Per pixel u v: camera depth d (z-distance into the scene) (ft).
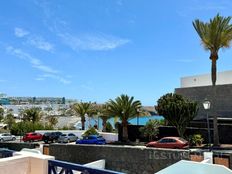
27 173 22.34
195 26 106.22
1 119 263.29
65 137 143.64
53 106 581.12
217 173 23.27
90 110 199.00
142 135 130.21
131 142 128.26
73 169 19.95
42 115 268.21
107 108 137.80
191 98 137.49
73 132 162.61
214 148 95.55
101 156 53.72
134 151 49.96
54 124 242.58
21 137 166.09
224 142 111.75
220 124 113.09
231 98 125.08
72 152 58.90
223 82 139.85
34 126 187.32
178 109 111.45
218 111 127.85
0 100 578.25
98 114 189.67
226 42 103.50
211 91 131.13
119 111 132.67
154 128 124.88
